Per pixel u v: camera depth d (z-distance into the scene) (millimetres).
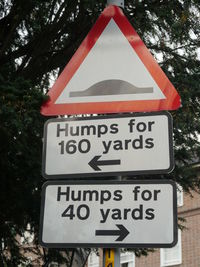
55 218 3340
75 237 3275
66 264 11109
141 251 11312
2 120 6609
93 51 3938
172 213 3191
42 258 10883
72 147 3523
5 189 8820
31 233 10453
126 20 3986
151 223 3199
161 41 11211
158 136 3414
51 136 3582
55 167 3500
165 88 3701
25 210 9453
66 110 3852
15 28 9477
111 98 3789
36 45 10430
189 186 11766
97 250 11312
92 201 3326
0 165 8273
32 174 8422
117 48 3910
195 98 10812
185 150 11188
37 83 10625
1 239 10133
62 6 10281
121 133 3480
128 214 3244
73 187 3389
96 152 3475
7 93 6691
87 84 3869
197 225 30297
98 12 9875
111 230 3234
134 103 3736
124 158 3420
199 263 29391
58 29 10445
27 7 9203
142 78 3777
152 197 3250
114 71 3852
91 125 3545
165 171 3326
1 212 9492
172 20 10805
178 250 30781
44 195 3400
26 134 7422
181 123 10391
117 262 3193
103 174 3412
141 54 3838
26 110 6742
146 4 10609
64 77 3912
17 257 10711
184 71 11266
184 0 10750
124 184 3314
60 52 10703
